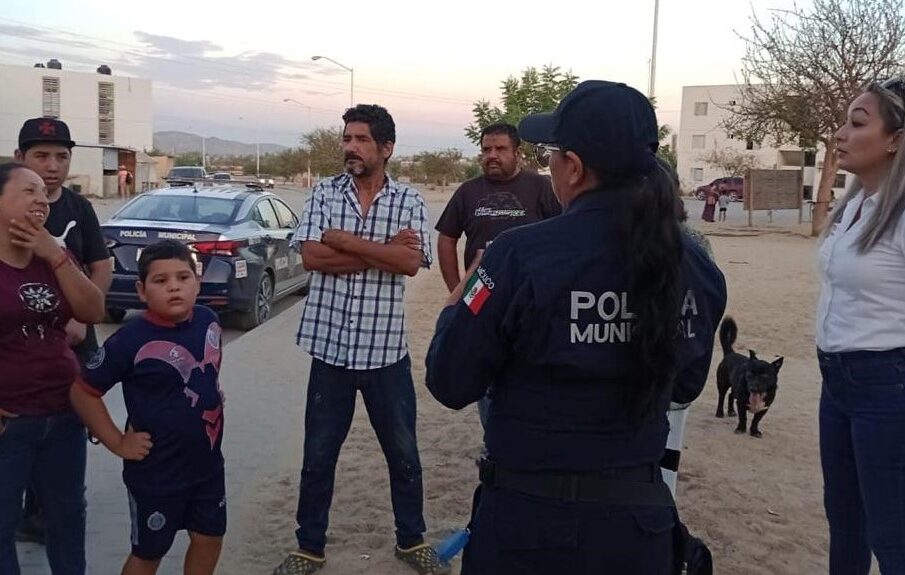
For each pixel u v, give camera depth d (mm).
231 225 10109
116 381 3197
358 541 4383
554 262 2105
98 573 3994
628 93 2164
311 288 4016
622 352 2129
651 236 2080
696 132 85312
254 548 4305
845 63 24156
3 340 3111
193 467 3285
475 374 2193
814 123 25094
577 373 2123
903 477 2971
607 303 2111
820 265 3227
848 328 3025
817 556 4379
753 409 6277
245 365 8211
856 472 3244
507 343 2172
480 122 25328
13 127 66000
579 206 2188
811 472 5621
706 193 35375
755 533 4625
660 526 2213
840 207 3268
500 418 2246
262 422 6379
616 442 2174
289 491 5031
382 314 3941
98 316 3354
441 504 4918
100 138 69625
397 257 3850
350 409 4027
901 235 2855
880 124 2949
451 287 4891
